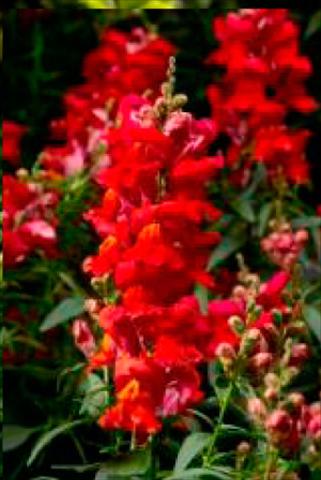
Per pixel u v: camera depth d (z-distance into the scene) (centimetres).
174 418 393
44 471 517
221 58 597
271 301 421
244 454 386
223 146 725
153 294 384
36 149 750
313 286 531
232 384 379
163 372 380
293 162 594
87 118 603
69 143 604
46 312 560
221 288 562
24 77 759
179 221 386
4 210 546
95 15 779
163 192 394
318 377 500
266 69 576
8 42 768
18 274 553
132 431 412
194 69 752
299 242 509
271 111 581
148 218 381
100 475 383
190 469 371
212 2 750
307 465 401
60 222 573
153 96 609
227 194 610
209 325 396
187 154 392
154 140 384
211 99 603
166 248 378
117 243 389
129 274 382
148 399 377
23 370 534
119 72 614
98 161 578
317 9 749
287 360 373
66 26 785
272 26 587
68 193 571
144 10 765
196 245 394
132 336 384
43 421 548
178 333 381
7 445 511
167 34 764
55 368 555
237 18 592
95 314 411
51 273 558
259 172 600
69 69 787
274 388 369
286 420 350
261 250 589
